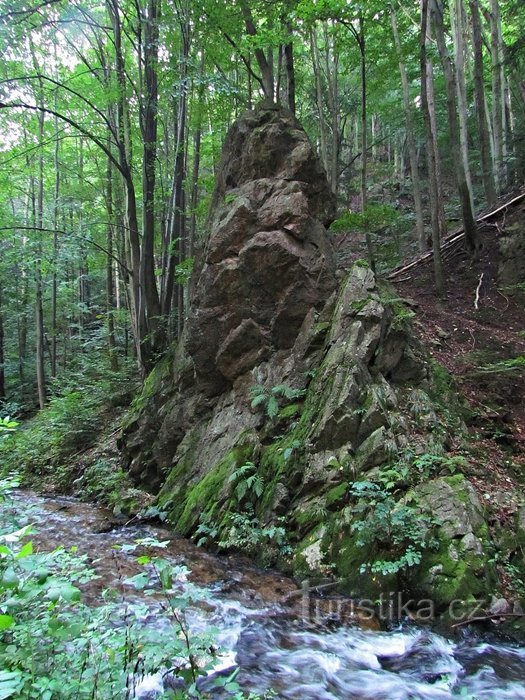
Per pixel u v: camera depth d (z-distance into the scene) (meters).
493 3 15.67
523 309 10.06
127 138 12.93
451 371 8.21
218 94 12.12
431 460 5.93
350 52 14.45
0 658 2.71
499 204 13.19
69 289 21.55
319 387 7.23
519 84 15.05
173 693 3.17
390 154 31.56
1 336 21.62
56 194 16.91
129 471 9.88
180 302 12.83
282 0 10.52
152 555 6.46
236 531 6.52
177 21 11.37
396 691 3.76
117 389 13.29
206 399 9.22
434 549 5.07
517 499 5.80
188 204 15.24
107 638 3.29
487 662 4.12
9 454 13.02
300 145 9.32
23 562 2.71
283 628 4.67
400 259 14.84
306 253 8.66
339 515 5.89
